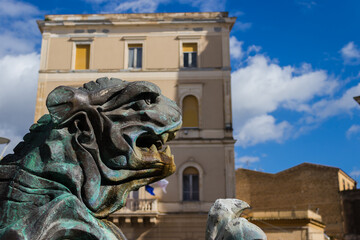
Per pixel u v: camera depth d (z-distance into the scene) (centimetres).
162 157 231
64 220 194
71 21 2389
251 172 4034
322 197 3703
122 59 2375
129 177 219
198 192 2181
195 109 2303
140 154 220
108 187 215
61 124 215
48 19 2414
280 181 3888
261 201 3922
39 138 227
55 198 198
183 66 2367
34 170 208
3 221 202
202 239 2120
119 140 215
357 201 3575
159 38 2394
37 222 186
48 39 2389
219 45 2370
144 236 2147
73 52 2378
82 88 238
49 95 218
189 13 2402
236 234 183
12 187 205
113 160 215
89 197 207
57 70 2342
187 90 2314
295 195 3812
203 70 2331
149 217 2133
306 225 2658
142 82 227
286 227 2694
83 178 210
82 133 215
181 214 2148
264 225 2741
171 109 236
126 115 221
